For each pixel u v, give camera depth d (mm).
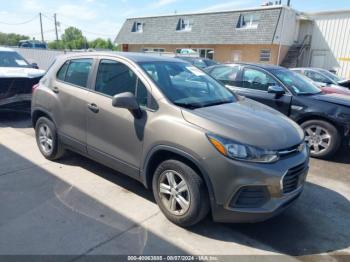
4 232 2916
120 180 4109
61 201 3518
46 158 4734
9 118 7531
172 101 3197
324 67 24891
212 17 27766
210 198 2834
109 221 3164
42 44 33719
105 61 3867
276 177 2748
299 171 3027
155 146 3109
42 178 4082
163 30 30719
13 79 6855
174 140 2941
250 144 2760
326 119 5309
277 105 5715
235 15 26312
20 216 3189
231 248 2861
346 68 23859
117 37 34781
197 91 3670
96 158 3891
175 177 3084
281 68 6414
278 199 2828
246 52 26156
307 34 25859
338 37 23891
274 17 24172
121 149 3504
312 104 5359
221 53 27562
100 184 3975
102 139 3703
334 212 3615
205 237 2998
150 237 2941
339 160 5426
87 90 3918
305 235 3131
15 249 2693
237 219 2840
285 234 3129
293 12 24922
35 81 7266
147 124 3186
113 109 3521
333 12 23766
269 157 2768
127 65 3625
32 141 5652
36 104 4664
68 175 4207
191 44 28656
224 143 2740
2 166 4426
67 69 4344
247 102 3947
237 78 6391
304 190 4164
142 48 32781
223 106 3465
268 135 2920
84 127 3916
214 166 2736
